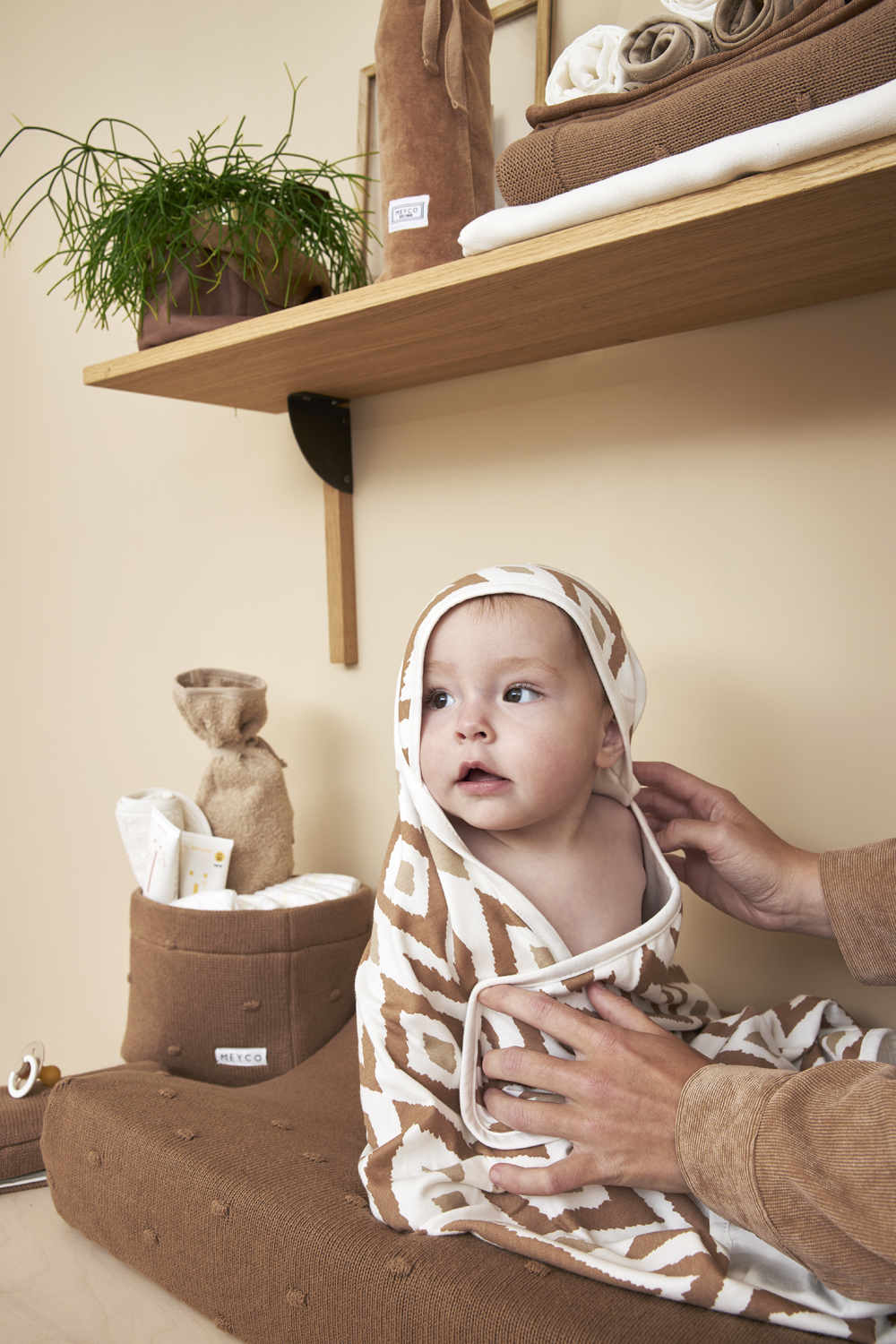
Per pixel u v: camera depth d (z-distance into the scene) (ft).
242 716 3.39
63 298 4.77
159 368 3.16
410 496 3.56
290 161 3.87
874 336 2.60
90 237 3.25
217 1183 1.99
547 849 2.14
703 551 2.92
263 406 3.73
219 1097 2.52
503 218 2.24
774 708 2.82
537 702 1.98
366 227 3.34
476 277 2.34
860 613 2.67
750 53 1.98
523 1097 2.01
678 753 2.99
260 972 2.97
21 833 5.11
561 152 2.17
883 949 2.25
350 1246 1.78
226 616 4.17
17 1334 1.95
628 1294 1.66
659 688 3.01
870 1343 1.58
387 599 3.65
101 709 4.69
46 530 4.90
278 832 3.41
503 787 1.95
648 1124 1.78
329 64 3.73
